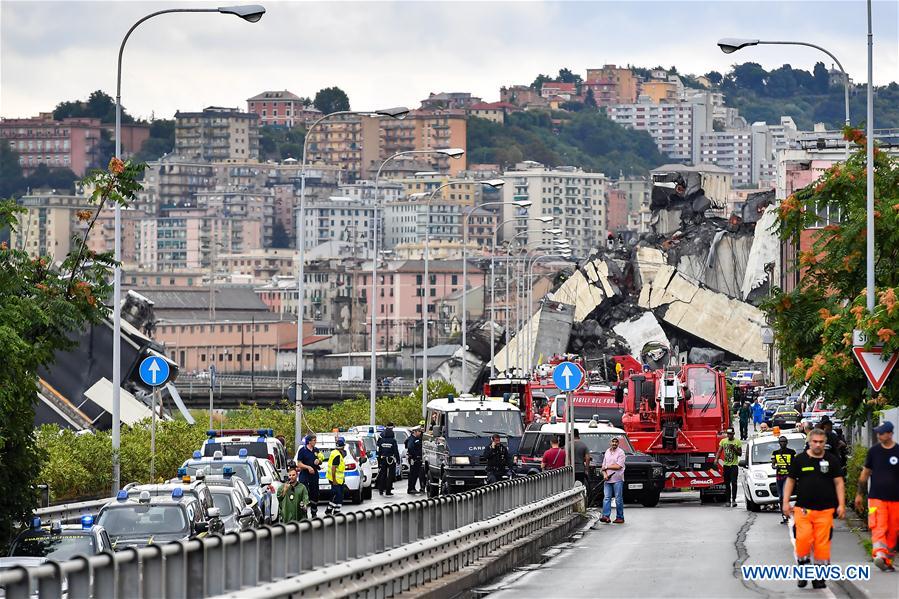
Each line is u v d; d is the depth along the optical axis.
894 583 46.91
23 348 58.78
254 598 32.44
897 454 49.69
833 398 75.88
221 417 164.00
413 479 124.00
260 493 75.38
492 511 60.97
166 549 29.78
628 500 105.19
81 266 68.81
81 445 96.31
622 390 112.19
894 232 79.75
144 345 151.75
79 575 26.88
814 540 47.16
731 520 87.00
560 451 91.88
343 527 40.84
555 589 51.47
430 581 48.91
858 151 88.19
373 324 155.75
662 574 55.78
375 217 156.50
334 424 169.00
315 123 131.88
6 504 61.31
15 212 65.31
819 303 85.38
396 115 125.69
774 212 90.12
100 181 69.62
